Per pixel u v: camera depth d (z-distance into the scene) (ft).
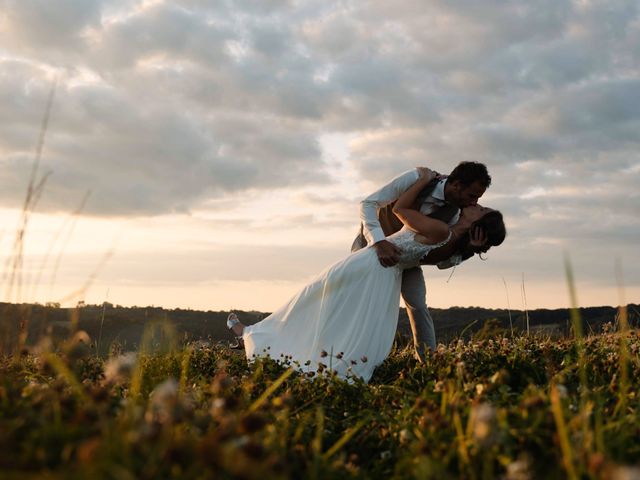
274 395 13.76
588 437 7.97
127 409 8.16
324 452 9.93
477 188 18.78
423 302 20.58
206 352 19.30
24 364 13.12
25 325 10.68
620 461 8.05
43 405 8.28
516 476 7.09
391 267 19.49
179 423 7.80
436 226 18.76
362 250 19.66
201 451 6.21
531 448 8.21
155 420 7.73
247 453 6.52
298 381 15.23
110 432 6.96
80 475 5.77
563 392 10.11
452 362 15.14
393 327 19.60
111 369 9.71
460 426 8.70
